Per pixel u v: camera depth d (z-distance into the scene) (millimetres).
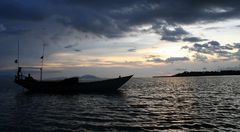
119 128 20922
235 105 35188
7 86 99438
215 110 30578
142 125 22078
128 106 35281
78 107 34344
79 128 20906
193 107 33531
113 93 55500
